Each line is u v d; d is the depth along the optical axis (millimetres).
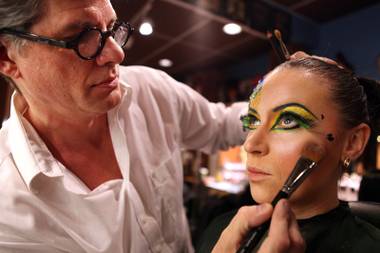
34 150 641
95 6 525
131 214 679
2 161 650
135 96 814
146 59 3248
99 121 720
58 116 640
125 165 697
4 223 615
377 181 863
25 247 626
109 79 579
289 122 517
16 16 502
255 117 569
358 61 1983
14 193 621
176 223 810
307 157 464
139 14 1954
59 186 635
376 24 1888
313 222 543
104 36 540
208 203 1891
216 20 2125
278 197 417
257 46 2643
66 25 502
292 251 363
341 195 987
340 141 526
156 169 783
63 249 649
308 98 513
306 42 2174
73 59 526
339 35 2100
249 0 2047
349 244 521
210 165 2826
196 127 936
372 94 625
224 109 1019
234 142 999
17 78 586
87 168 708
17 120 650
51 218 638
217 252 430
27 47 523
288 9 2076
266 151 520
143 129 801
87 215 646
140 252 692
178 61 3262
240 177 2346
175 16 2090
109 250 645
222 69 3424
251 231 399
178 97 889
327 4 1954
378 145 1319
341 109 521
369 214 723
